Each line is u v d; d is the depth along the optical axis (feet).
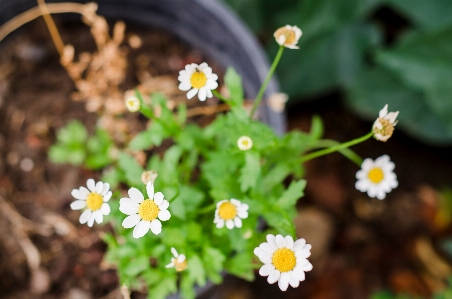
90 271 1.69
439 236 2.35
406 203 2.41
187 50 1.91
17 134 1.80
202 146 1.50
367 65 2.30
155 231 1.11
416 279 2.27
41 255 1.70
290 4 2.21
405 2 2.13
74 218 1.74
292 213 1.36
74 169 1.78
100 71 1.84
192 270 1.30
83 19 1.91
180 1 1.73
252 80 1.76
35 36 1.88
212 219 1.41
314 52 2.20
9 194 1.75
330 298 2.21
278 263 1.12
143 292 1.58
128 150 1.74
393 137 2.51
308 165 2.43
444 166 2.48
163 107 1.42
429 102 2.17
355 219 2.39
